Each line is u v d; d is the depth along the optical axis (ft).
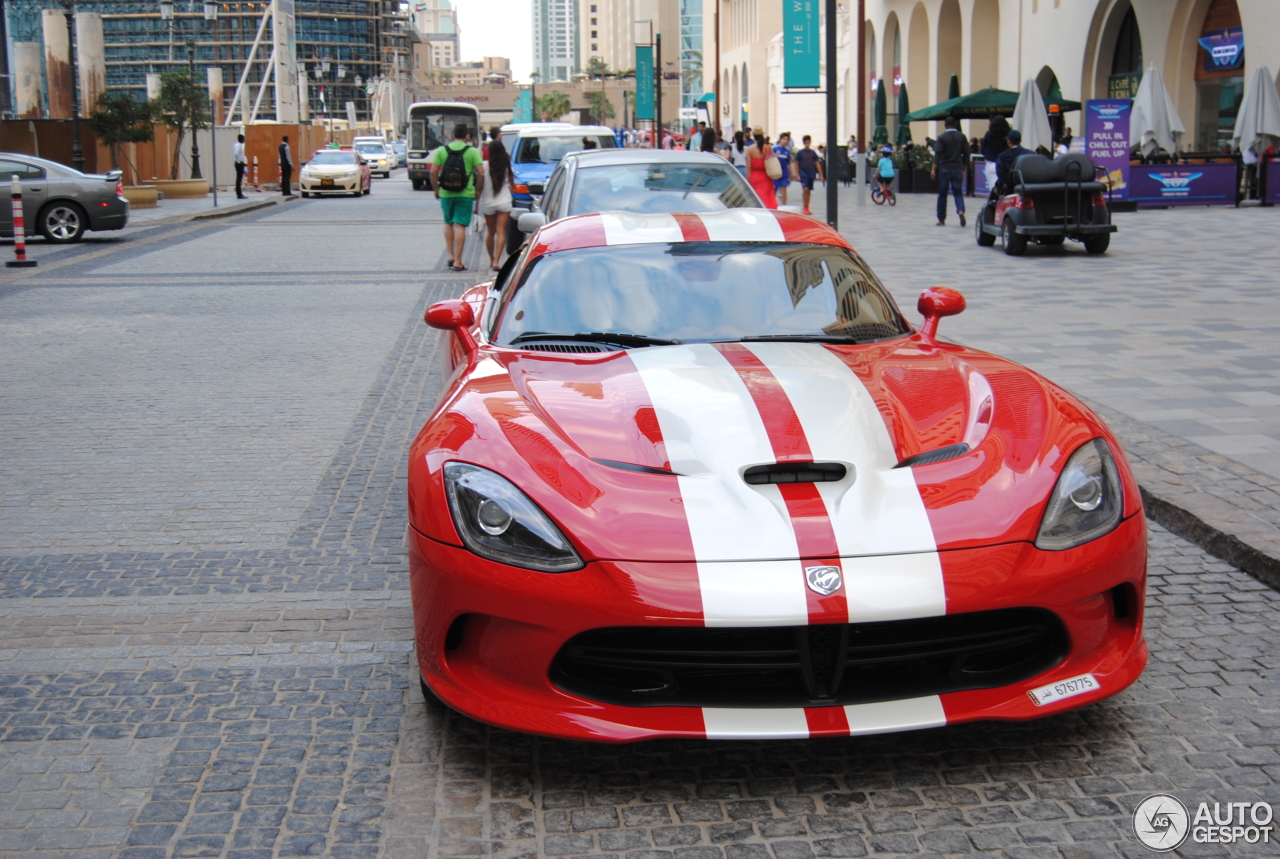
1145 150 67.97
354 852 8.05
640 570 8.46
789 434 9.63
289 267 46.78
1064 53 96.58
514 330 12.80
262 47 558.56
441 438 10.01
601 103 449.06
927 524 8.76
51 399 23.18
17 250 47.21
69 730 9.88
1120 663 9.21
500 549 8.81
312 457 18.97
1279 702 10.07
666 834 8.28
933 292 13.75
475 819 8.48
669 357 11.51
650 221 14.74
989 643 8.87
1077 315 29.60
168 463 18.60
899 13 142.10
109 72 565.12
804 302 12.99
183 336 30.58
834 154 44.21
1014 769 9.10
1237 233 49.93
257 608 12.69
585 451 9.50
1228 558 13.41
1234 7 75.41
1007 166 50.01
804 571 8.40
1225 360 23.29
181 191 98.84
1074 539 8.93
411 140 138.21
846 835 8.24
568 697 8.77
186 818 8.48
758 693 8.81
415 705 10.32
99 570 13.88
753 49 246.88
